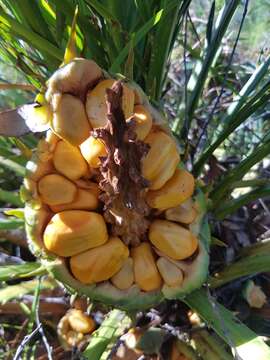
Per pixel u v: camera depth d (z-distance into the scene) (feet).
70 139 0.51
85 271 0.55
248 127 0.94
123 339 0.66
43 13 0.65
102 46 0.67
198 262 0.58
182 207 0.57
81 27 0.64
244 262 0.66
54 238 0.53
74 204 0.54
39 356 0.74
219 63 1.00
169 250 0.57
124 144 0.46
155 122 0.54
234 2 0.70
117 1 0.66
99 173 0.53
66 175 0.53
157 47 0.66
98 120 0.50
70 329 0.71
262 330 0.69
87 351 0.62
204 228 0.59
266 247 0.68
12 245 0.83
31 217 0.54
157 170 0.54
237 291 0.70
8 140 0.85
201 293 0.61
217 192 0.68
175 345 0.66
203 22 1.08
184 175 0.56
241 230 0.72
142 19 0.65
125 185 0.49
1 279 0.64
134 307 0.59
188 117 0.76
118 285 0.57
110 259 0.55
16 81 0.97
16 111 0.50
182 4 0.68
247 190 0.80
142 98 0.53
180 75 1.05
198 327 0.65
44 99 0.50
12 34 0.63
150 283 0.58
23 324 0.74
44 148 0.52
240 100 0.73
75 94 0.50
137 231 0.56
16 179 0.88
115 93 0.44
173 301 0.68
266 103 0.82
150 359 0.65
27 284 0.71
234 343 0.55
